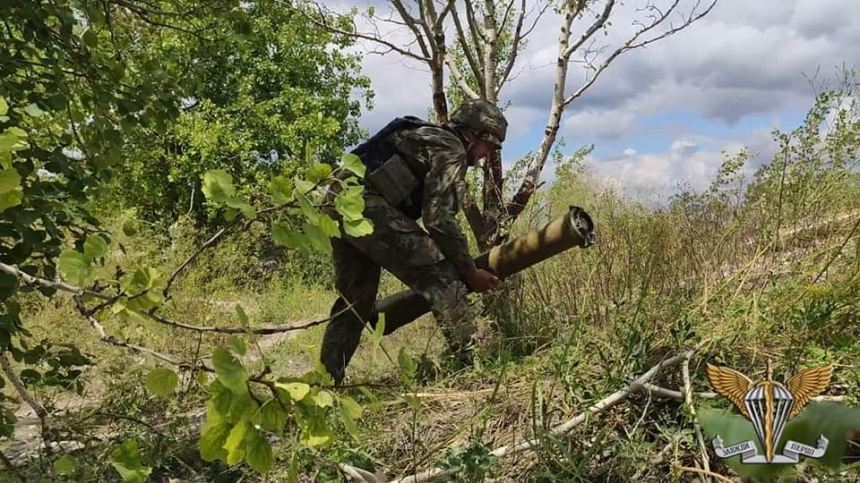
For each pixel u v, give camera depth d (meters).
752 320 2.78
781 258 3.48
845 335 2.70
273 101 14.17
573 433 2.46
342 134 15.95
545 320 4.02
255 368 1.53
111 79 2.64
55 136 2.64
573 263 4.31
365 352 4.45
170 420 3.25
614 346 2.85
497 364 3.42
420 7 4.92
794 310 2.78
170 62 3.01
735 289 3.29
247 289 7.34
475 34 5.20
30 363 2.46
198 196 12.75
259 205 1.46
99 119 2.56
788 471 1.58
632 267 3.82
